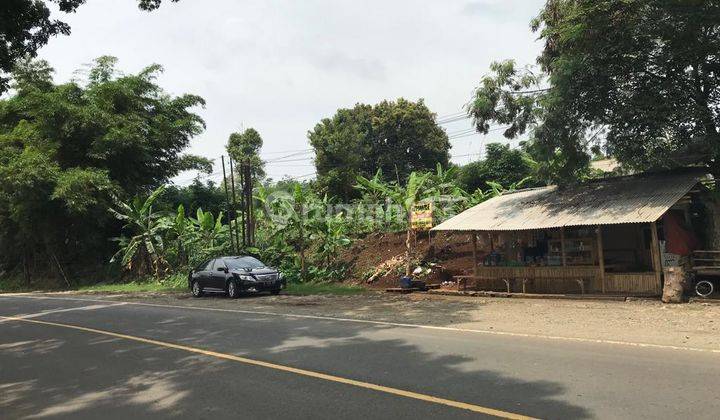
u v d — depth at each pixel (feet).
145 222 91.61
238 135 169.58
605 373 20.30
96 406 19.36
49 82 103.30
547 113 46.78
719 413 15.56
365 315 40.50
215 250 85.10
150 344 31.37
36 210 92.17
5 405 20.21
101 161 94.32
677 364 21.34
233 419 16.94
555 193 54.54
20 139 96.94
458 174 107.76
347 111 153.28
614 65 44.14
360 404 17.80
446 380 20.29
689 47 41.34
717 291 41.83
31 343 34.17
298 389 20.03
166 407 18.74
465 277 54.75
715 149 42.78
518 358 23.36
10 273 114.32
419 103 153.58
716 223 45.03
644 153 45.73
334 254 77.46
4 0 37.09
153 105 106.22
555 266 49.57
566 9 47.55
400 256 69.26
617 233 52.29
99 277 98.78
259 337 31.83
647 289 43.52
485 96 51.47
